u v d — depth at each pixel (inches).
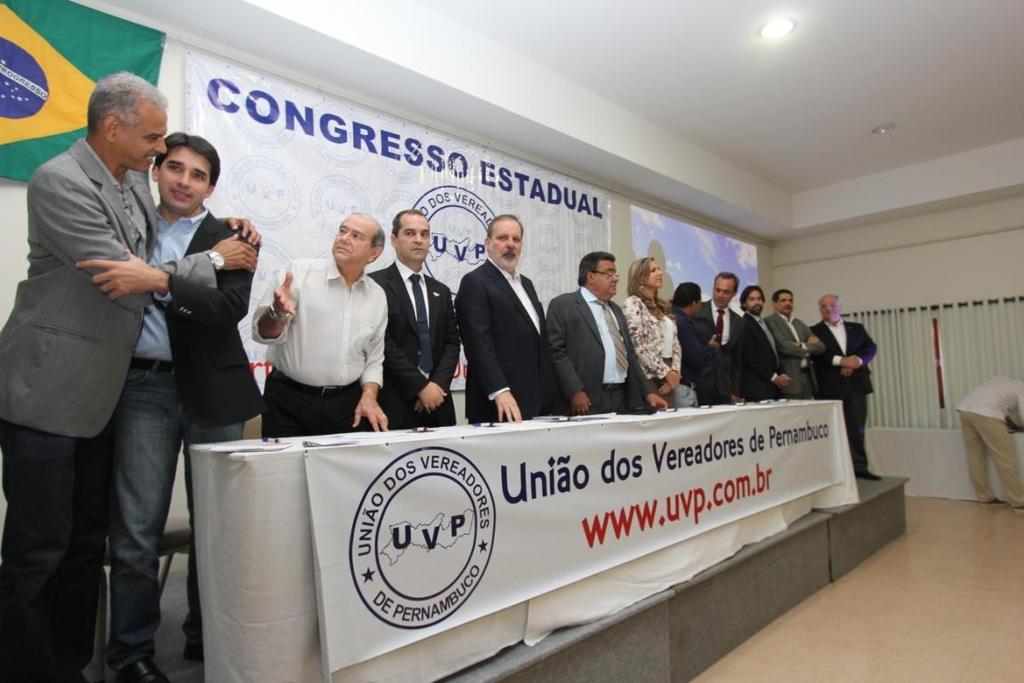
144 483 53.8
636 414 77.6
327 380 65.5
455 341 87.4
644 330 108.1
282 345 65.4
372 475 42.8
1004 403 181.8
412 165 127.4
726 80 150.0
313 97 111.8
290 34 98.6
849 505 114.0
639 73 144.9
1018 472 180.5
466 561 48.3
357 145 117.9
